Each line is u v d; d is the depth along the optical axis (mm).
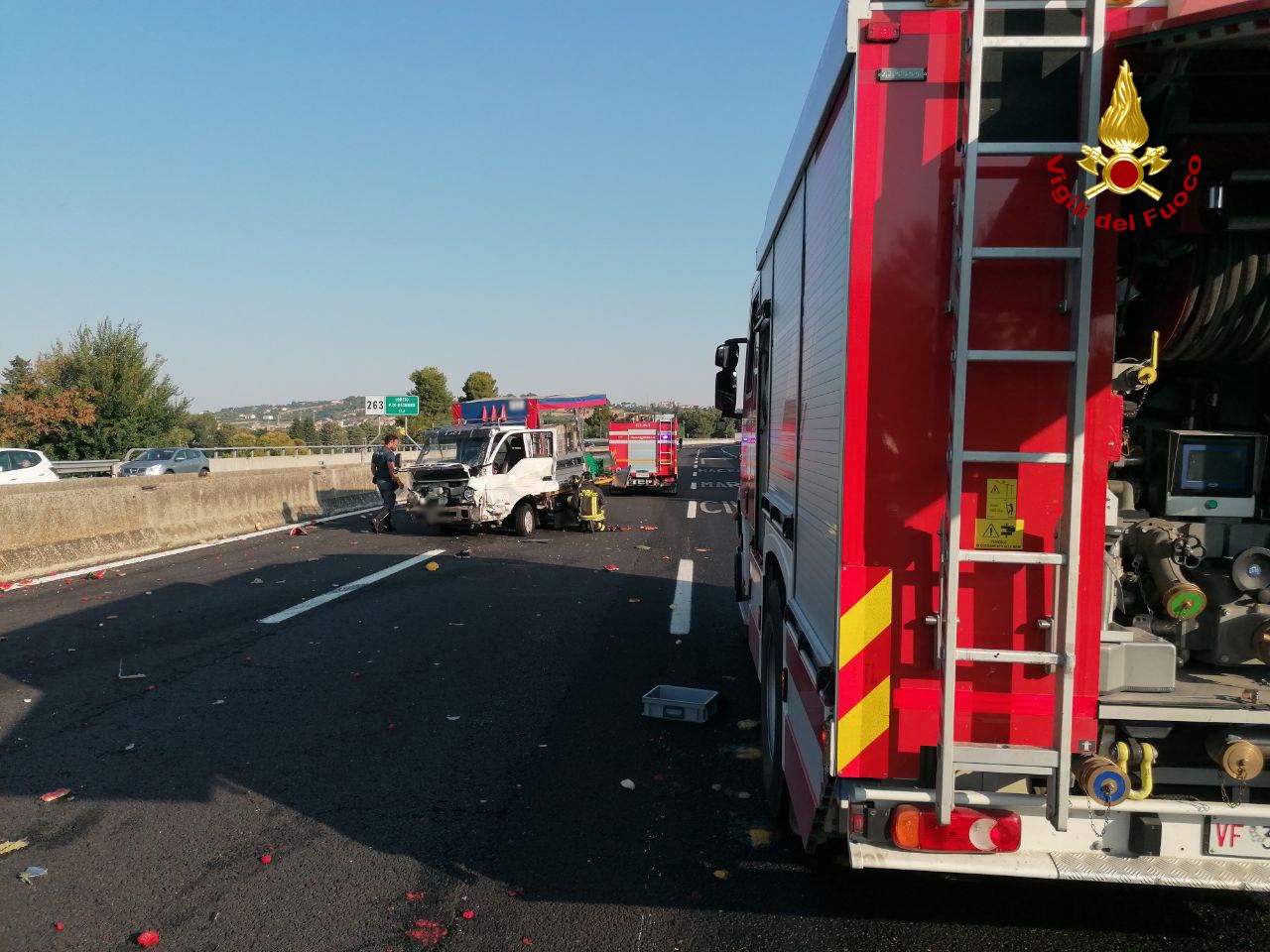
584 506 18688
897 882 3908
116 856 4164
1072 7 2414
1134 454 3406
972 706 2654
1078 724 2674
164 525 15156
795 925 3547
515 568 13188
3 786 4965
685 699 6441
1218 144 2809
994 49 2418
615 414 32250
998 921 3557
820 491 3238
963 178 2418
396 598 10602
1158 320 3191
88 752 5508
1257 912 3611
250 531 17750
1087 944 3389
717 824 4527
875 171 2613
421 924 3564
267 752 5531
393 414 47906
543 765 5352
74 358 40625
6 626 8883
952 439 2482
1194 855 2771
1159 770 2881
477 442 17703
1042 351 2459
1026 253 2414
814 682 3168
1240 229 2871
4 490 11719
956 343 2445
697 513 23234
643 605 10375
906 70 2586
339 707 6426
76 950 3385
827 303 3121
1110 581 2771
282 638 8492
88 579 11609
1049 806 2600
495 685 7008
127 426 40562
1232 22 2264
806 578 3623
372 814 4641
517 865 4090
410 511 17156
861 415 2652
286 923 3580
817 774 3135
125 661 7578
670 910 3672
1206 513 3197
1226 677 3008
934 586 2652
